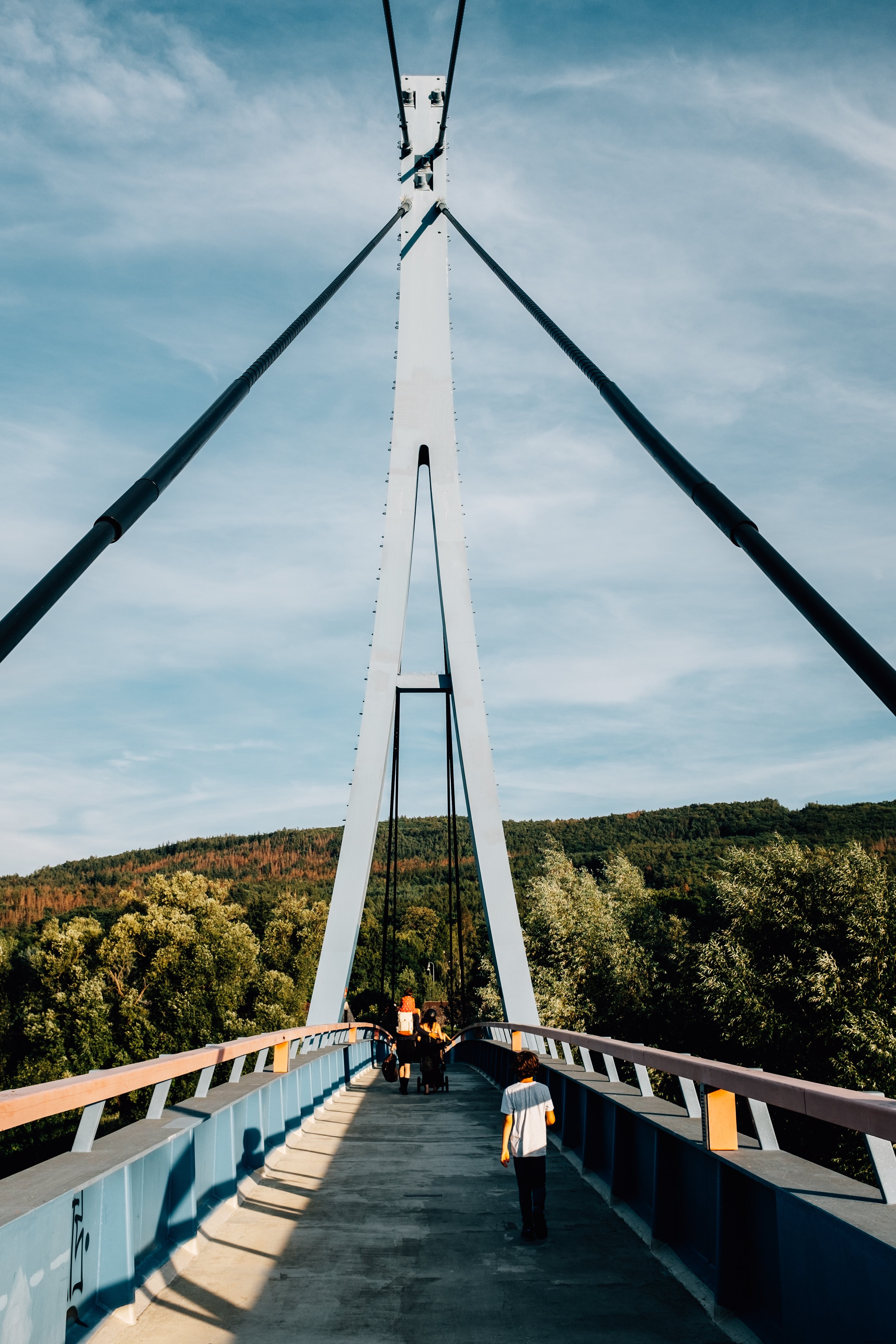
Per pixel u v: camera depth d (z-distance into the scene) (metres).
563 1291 4.79
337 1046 15.88
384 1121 11.80
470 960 50.72
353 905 19.58
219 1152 6.66
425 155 24.22
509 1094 6.04
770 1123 4.42
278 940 73.31
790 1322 3.62
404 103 24.27
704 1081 4.59
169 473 5.95
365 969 85.25
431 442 22.41
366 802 20.05
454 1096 15.85
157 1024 54.41
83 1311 4.10
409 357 22.92
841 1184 3.77
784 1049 27.64
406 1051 16.92
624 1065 36.56
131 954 56.06
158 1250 5.12
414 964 96.19
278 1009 57.56
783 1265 3.69
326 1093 14.02
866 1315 2.99
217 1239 5.80
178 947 55.56
